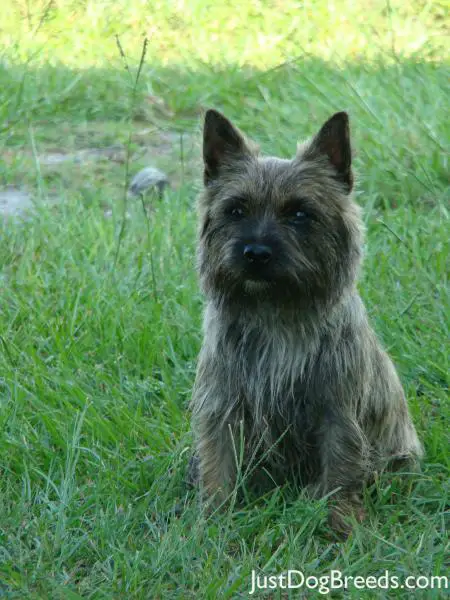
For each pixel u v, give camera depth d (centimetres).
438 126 1736
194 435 985
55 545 857
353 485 934
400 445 1009
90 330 1220
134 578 812
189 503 950
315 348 918
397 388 1007
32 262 1410
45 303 1302
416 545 873
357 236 941
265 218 902
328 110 1827
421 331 1237
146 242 1441
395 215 1513
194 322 1248
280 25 2495
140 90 2084
